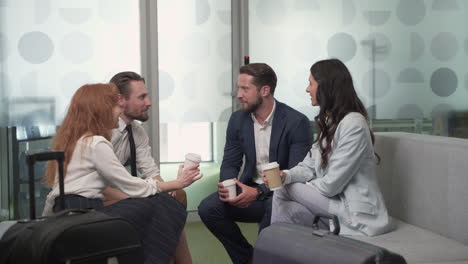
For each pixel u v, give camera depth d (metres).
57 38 4.43
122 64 4.57
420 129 4.96
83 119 2.49
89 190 2.44
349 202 2.52
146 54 4.60
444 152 2.48
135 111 3.04
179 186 2.62
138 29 4.58
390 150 2.87
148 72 4.62
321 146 2.64
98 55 4.52
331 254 1.93
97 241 1.97
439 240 2.41
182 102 4.71
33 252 1.89
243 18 4.72
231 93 4.79
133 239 2.04
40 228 1.94
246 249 3.17
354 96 2.68
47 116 4.43
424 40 4.93
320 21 4.81
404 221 2.76
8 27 4.34
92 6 4.48
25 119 4.39
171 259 2.73
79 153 2.44
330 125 2.62
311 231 2.11
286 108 3.19
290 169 2.83
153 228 2.42
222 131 4.80
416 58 4.92
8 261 1.99
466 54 4.98
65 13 4.43
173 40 4.66
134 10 4.57
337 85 2.65
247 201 2.98
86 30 4.48
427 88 4.95
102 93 2.53
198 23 4.70
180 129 4.72
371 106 4.89
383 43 4.88
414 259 2.20
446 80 4.97
